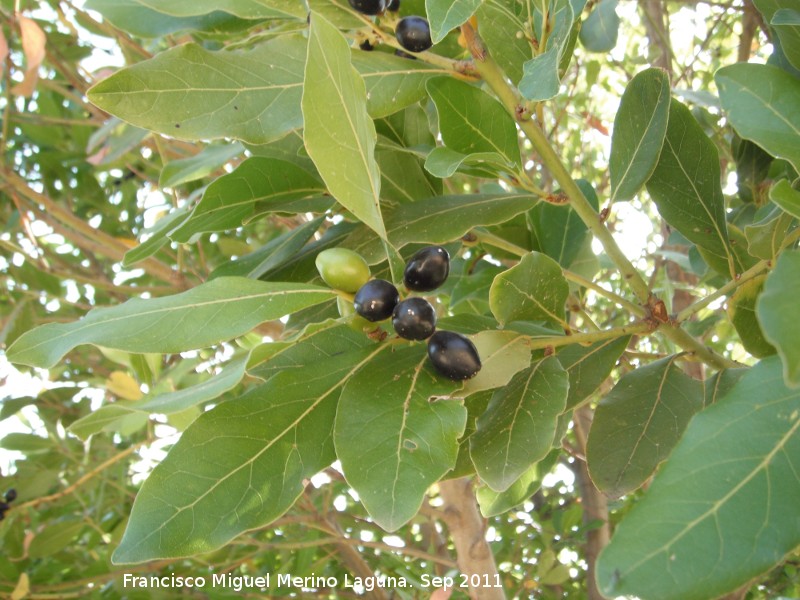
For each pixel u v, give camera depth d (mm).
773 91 186
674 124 233
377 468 172
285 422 190
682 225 239
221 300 188
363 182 185
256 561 572
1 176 457
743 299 229
